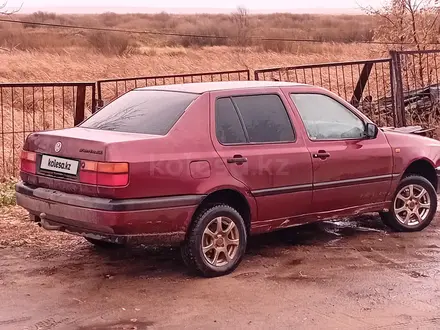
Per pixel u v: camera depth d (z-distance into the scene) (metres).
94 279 6.53
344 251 7.43
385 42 16.23
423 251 7.42
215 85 7.14
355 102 13.22
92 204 6.03
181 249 6.52
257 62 26.25
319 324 5.42
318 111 7.45
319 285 6.33
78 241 7.79
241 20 51.59
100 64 24.77
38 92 18.27
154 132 6.45
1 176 10.84
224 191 6.62
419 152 8.16
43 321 5.52
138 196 6.05
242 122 6.82
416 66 15.14
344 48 29.81
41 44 31.08
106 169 5.98
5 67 22.48
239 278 6.54
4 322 5.50
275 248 7.55
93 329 5.36
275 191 6.90
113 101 7.51
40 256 7.24
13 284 6.38
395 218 8.11
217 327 5.38
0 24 42.50
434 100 13.42
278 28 48.03
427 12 15.89
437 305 5.82
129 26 58.28
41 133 6.71
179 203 6.23
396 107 12.52
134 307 5.81
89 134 6.48
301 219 7.23
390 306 5.80
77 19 66.12
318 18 61.56
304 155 7.09
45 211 6.48
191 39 38.81
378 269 6.79
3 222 8.46
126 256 7.27
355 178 7.54
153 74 22.84
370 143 7.70
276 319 5.53
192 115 6.54
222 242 6.60
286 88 7.28
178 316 5.61
